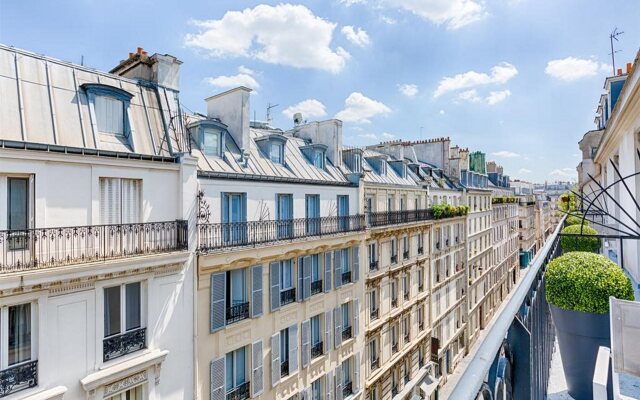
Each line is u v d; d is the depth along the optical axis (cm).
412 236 2794
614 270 515
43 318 937
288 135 2483
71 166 1027
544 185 14838
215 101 1772
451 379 3250
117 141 1241
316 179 1995
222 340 1378
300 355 1727
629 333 319
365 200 2388
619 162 1057
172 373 1203
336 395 1928
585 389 497
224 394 1366
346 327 2058
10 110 1013
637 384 421
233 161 1605
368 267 2272
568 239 1041
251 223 1500
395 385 2531
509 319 249
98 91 1214
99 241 1060
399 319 2583
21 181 959
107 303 1077
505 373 274
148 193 1192
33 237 935
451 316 3528
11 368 889
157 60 1461
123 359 1081
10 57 1091
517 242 6831
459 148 4344
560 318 523
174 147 1356
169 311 1202
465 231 3869
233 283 1486
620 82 1564
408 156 3922
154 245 1176
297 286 1720
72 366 984
